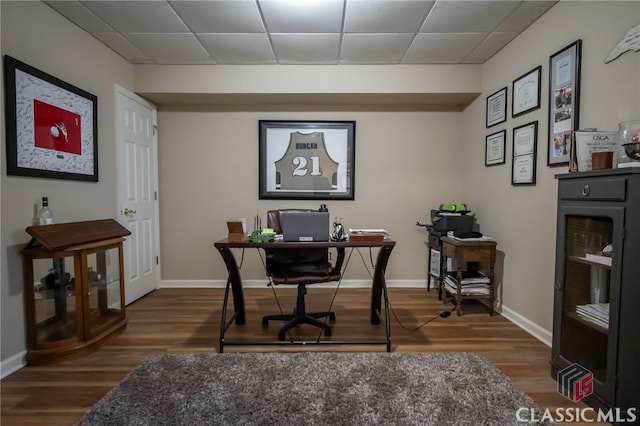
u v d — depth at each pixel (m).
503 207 2.74
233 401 1.54
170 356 1.99
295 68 3.13
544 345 2.16
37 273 1.97
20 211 1.90
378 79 3.13
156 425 1.38
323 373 1.78
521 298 2.49
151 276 3.41
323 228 2.02
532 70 2.35
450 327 2.46
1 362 1.78
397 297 3.20
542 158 2.26
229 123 3.53
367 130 3.55
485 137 3.05
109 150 2.74
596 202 1.44
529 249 2.39
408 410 1.48
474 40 2.64
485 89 3.05
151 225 3.41
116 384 1.70
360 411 1.47
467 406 1.50
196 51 2.85
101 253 2.29
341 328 2.44
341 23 2.41
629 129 1.46
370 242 2.00
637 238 1.26
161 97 3.27
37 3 2.03
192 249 3.59
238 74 3.13
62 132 2.20
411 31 2.52
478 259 2.70
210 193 3.56
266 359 1.95
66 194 2.26
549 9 2.19
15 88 1.85
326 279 2.22
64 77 2.26
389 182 3.57
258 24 2.42
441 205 3.55
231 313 2.77
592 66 1.83
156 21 2.36
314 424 1.39
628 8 1.62
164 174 3.54
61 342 1.95
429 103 3.50
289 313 2.74
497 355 2.02
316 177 3.56
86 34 2.48
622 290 1.31
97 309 2.28
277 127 3.52
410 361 1.92
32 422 1.42
